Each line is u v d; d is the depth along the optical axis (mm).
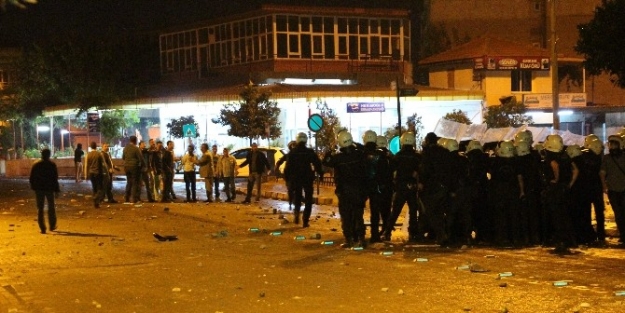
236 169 30609
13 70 67688
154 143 28844
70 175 51312
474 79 55594
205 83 58125
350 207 15805
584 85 59094
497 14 64875
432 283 11766
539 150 16781
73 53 61469
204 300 11000
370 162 16125
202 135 51219
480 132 21734
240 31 55969
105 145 27828
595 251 14727
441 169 15602
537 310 9820
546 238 15781
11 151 64312
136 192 28125
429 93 48375
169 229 19812
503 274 12148
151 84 63375
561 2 63812
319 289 11531
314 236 17438
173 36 61375
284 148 47594
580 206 15633
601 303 10094
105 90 58938
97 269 13938
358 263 13836
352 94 45688
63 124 62188
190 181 28203
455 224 16328
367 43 56000
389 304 10406
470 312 9805
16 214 24875
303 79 53812
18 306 10961
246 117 45406
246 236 18031
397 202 16484
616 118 54875
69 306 10906
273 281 12281
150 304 10867
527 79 56469
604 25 21656
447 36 64875
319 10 54344
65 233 19344
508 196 15469
